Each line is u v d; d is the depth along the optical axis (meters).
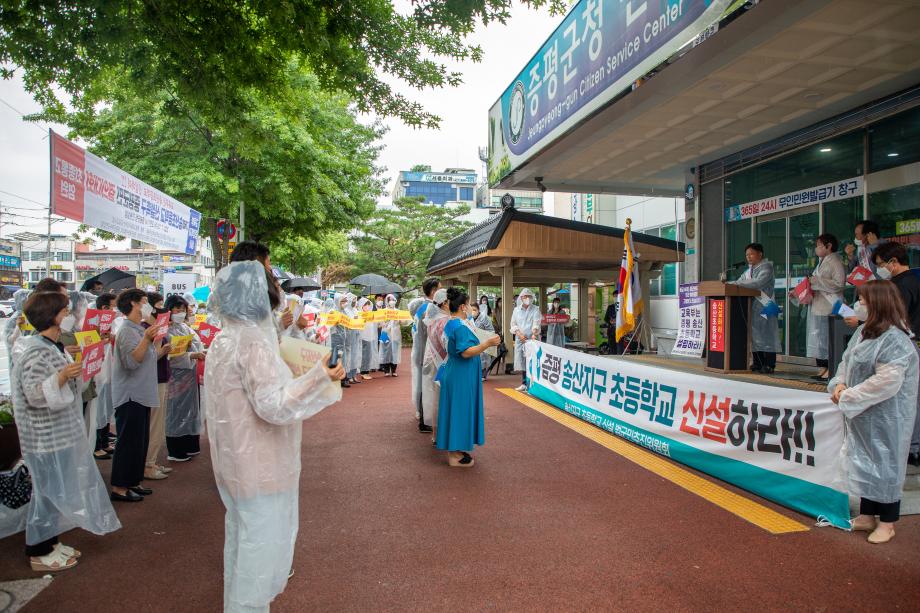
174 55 5.03
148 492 4.77
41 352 3.38
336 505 4.46
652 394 5.98
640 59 5.90
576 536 3.80
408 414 8.23
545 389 8.84
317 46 4.89
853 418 3.67
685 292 8.60
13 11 4.29
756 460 4.55
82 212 5.13
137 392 4.54
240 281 2.47
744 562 3.38
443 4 4.49
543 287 17.16
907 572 3.21
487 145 11.66
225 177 11.85
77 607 2.98
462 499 4.56
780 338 8.93
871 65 6.00
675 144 8.85
